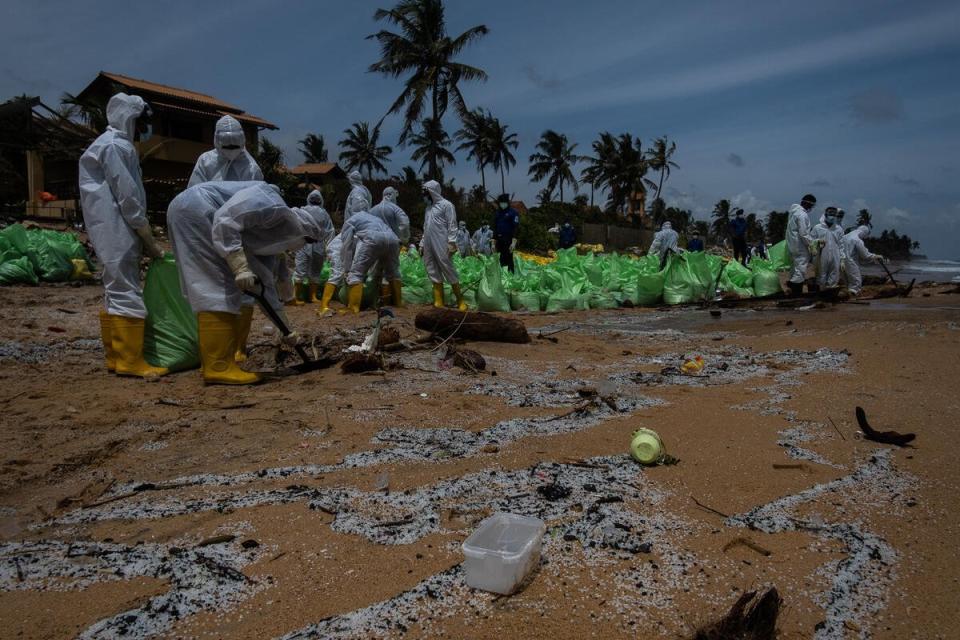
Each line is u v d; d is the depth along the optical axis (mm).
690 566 2289
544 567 2287
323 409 4539
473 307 11445
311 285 11664
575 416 4312
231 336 5414
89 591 2205
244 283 5156
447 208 10258
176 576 2281
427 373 5758
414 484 3113
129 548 2502
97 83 33344
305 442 3820
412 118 29969
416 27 29891
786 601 2072
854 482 3062
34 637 1947
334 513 2787
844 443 3645
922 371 5430
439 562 2357
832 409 4355
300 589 2191
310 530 2637
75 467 3451
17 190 29688
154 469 3416
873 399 4586
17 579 2283
